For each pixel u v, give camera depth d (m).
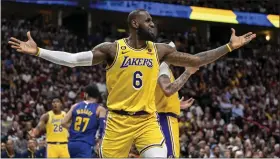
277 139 22.22
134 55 5.02
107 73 5.15
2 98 19.91
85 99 10.08
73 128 9.85
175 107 6.59
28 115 18.30
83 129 9.79
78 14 31.86
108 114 5.21
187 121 19.94
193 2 29.30
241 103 25.78
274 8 30.30
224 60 30.62
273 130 23.11
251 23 28.69
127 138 5.06
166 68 6.12
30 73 23.36
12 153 12.88
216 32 34.50
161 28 33.28
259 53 32.78
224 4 29.89
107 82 5.16
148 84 5.05
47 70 23.80
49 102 19.69
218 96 25.78
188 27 34.06
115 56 5.02
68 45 27.38
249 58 32.19
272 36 34.41
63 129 11.64
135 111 5.01
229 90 27.16
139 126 5.04
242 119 22.97
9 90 21.02
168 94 5.97
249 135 21.31
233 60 30.94
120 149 5.09
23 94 20.80
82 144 9.71
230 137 20.42
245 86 28.83
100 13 31.77
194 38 32.00
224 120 23.78
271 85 30.02
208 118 21.30
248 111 24.64
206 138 18.47
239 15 28.53
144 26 5.06
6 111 18.91
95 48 5.10
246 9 30.17
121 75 5.02
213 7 29.69
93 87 9.98
